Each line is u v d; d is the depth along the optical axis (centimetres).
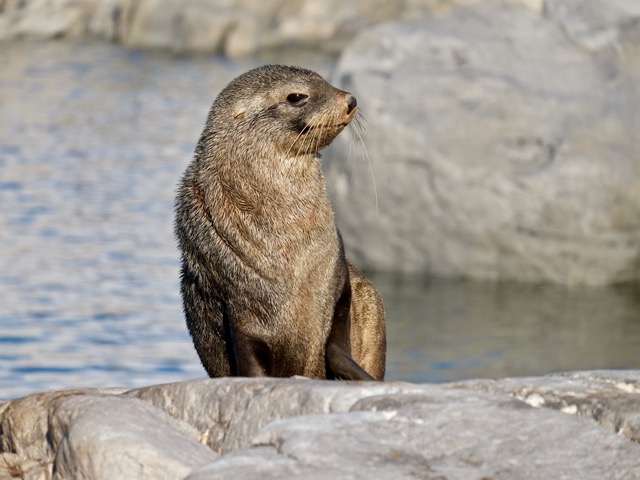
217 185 2878
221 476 1723
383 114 7206
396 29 7912
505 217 7019
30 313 6469
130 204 9812
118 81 19288
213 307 2912
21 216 9200
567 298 6781
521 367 5431
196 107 16700
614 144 7088
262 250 2802
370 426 1869
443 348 5762
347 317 2884
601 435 1822
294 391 2038
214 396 2141
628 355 5644
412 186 7150
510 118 7225
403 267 7362
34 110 16075
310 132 2828
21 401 2223
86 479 1905
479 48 7688
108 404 2066
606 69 7531
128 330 6162
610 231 6981
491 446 1798
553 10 8025
